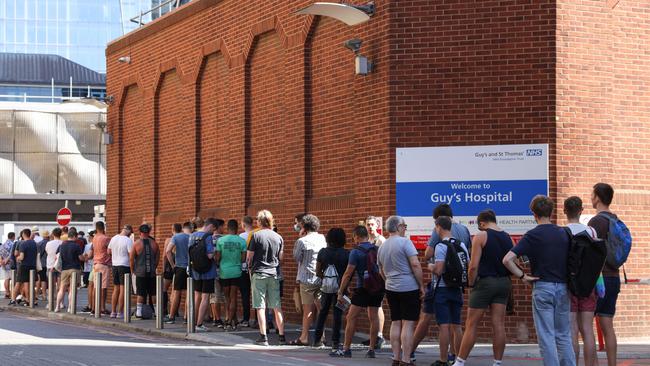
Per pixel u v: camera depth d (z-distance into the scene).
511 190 17.06
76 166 50.31
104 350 15.84
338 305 15.28
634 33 17.62
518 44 17.08
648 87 17.69
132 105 29.66
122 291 23.23
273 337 18.36
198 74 25.30
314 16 20.47
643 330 17.52
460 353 12.88
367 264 15.05
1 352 15.18
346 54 19.53
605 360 14.75
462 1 17.39
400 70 17.70
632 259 17.48
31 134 49.81
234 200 23.56
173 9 26.89
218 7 24.34
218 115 24.48
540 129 16.95
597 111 17.17
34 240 29.88
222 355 15.37
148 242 22.89
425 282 17.45
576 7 17.08
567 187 16.92
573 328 12.00
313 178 20.78
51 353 15.11
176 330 19.80
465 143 17.31
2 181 49.38
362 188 18.45
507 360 14.97
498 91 17.16
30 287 27.47
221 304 21.48
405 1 17.70
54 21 101.00
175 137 26.78
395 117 17.69
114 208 30.47
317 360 14.84
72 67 91.81
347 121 19.55
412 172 17.56
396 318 13.98
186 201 25.88
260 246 17.27
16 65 90.31
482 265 12.77
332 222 19.84
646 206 17.58
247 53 23.02
